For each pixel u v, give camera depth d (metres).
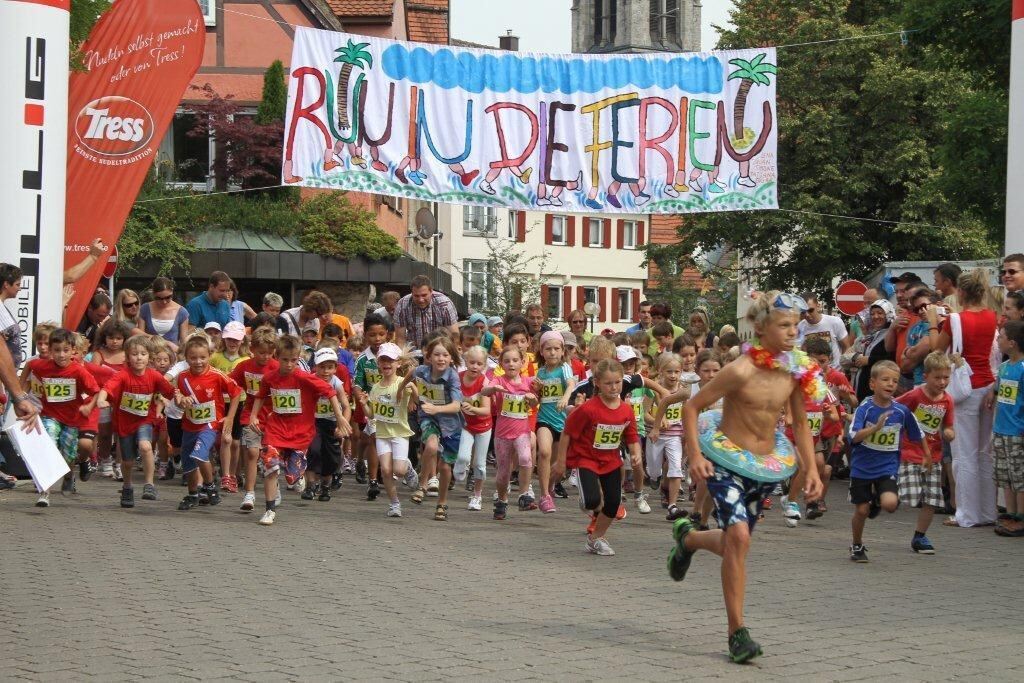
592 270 82.81
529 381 14.72
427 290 18.50
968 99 30.86
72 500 14.77
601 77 19.23
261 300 33.06
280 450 13.77
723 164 19.25
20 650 7.65
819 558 11.94
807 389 8.00
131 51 17.34
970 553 12.40
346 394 16.59
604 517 11.92
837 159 45.41
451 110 19.09
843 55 44.62
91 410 14.59
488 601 9.47
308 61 18.81
